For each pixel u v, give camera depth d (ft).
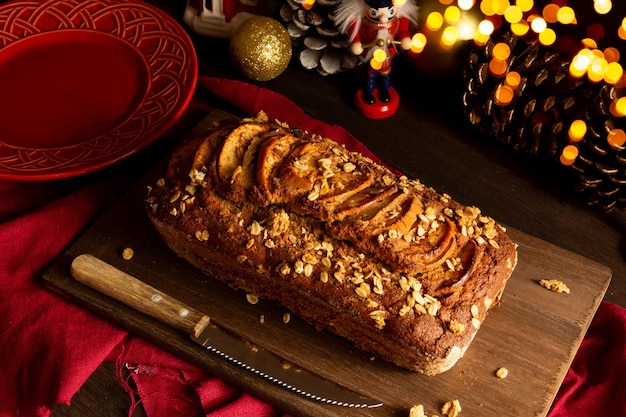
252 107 3.39
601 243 3.23
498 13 3.18
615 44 3.22
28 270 3.09
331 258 2.88
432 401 2.87
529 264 3.10
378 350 2.91
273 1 3.54
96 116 3.25
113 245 3.10
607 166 3.13
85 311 3.03
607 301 3.15
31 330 2.98
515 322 3.00
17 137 3.20
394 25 3.30
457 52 3.42
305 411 2.86
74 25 3.42
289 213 2.93
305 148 2.97
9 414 2.92
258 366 2.90
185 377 2.96
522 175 3.36
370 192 2.92
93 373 2.97
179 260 3.08
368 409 2.86
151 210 2.99
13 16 3.41
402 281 2.84
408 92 3.53
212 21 3.56
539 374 2.92
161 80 3.32
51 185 3.29
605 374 3.00
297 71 3.56
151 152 3.36
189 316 2.93
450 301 2.84
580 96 3.12
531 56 3.15
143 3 3.42
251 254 2.90
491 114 3.30
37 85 3.32
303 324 2.98
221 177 2.95
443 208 2.96
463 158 3.39
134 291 2.96
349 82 3.54
